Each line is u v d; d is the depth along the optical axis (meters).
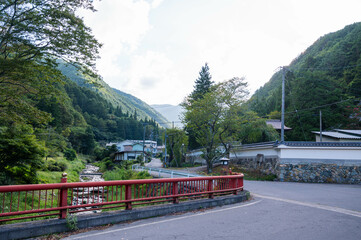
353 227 5.52
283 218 6.35
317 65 53.19
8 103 8.41
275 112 46.59
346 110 37.50
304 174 19.16
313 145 19.36
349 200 9.68
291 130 40.06
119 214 5.79
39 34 7.19
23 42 7.13
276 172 20.33
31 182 11.19
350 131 29.42
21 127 11.22
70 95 82.19
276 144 20.38
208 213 6.95
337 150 19.14
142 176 23.86
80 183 5.34
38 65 7.57
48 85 8.53
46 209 4.86
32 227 4.59
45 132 23.84
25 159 10.69
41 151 11.33
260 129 30.11
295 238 4.70
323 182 18.69
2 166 10.13
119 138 87.69
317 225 5.65
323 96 38.94
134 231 5.09
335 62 49.31
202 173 20.22
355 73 42.97
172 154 44.19
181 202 7.37
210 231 5.12
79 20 7.44
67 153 40.59
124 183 6.03
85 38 7.51
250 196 10.41
